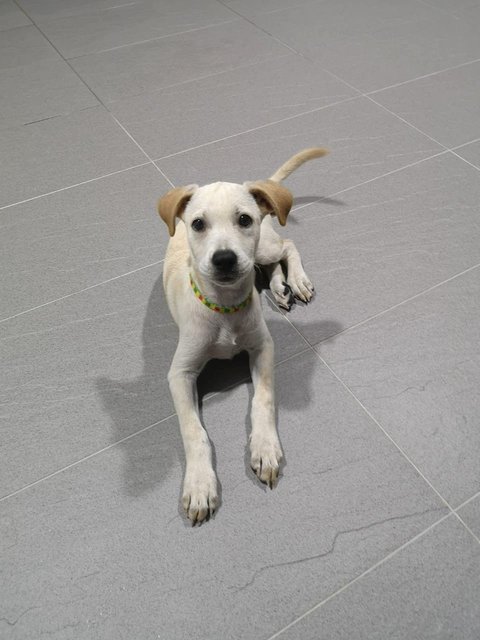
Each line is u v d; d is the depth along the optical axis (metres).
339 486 1.21
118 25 3.20
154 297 1.65
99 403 1.39
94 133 2.35
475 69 2.62
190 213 1.15
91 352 1.51
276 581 1.07
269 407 1.26
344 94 2.51
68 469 1.26
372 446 1.28
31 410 1.38
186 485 1.16
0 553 1.13
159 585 1.08
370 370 1.44
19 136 2.35
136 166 2.16
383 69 2.67
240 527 1.15
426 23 3.04
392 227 1.85
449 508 1.17
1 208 1.99
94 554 1.12
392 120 2.33
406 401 1.36
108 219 1.93
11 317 1.61
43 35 3.13
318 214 1.91
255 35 3.01
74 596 1.07
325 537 1.13
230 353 1.35
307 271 1.72
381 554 1.10
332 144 2.22
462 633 1.00
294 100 2.49
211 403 1.38
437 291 1.63
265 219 1.58
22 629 1.03
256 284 1.69
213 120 2.39
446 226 1.84
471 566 1.08
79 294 1.67
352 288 1.66
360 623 1.02
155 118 2.42
